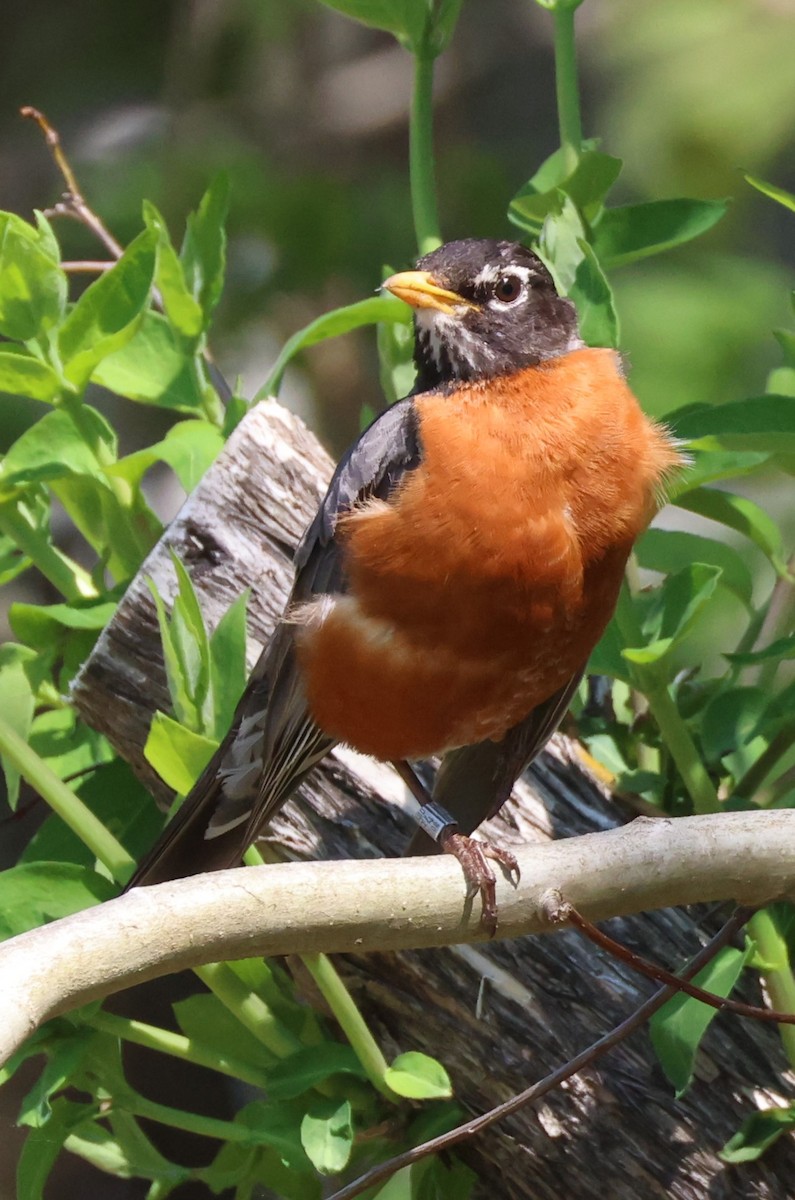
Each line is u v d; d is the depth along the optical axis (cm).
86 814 525
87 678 563
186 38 1259
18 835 905
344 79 1373
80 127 1267
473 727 576
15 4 1276
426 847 569
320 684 563
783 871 464
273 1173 543
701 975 505
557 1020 529
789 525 1033
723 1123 520
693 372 1060
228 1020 542
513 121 1456
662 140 1149
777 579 650
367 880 441
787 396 536
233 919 423
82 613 589
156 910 414
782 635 638
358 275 1152
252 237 1148
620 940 547
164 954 414
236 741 539
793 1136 526
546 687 574
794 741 597
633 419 577
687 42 1155
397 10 631
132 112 1270
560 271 577
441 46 641
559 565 545
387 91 1380
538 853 458
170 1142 855
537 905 452
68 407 578
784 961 535
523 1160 525
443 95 1411
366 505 552
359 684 558
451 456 543
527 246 657
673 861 458
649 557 649
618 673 567
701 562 622
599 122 1362
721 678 637
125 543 614
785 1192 516
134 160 1179
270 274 1145
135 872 511
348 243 1150
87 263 666
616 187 1196
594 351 597
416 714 564
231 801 548
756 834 464
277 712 564
